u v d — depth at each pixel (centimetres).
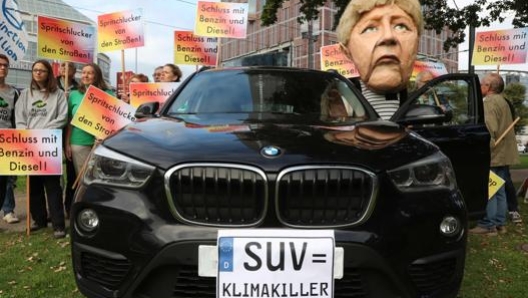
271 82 382
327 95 371
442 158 270
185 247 229
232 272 228
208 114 335
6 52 706
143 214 237
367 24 442
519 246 509
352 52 456
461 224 258
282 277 229
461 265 258
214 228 230
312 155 240
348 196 236
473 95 434
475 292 379
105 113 563
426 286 246
